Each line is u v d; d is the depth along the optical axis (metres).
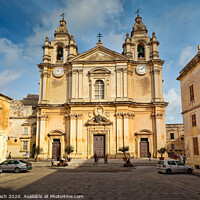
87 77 34.84
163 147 32.28
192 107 22.19
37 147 32.53
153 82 34.47
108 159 30.97
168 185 13.64
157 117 32.81
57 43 37.41
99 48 35.81
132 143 32.59
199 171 19.88
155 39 35.97
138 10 38.56
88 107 33.41
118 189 12.48
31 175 18.70
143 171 21.17
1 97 25.64
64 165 26.14
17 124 41.19
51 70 36.44
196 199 10.12
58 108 34.66
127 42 35.84
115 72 34.59
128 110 32.84
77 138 32.44
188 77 23.59
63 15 39.97
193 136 22.23
